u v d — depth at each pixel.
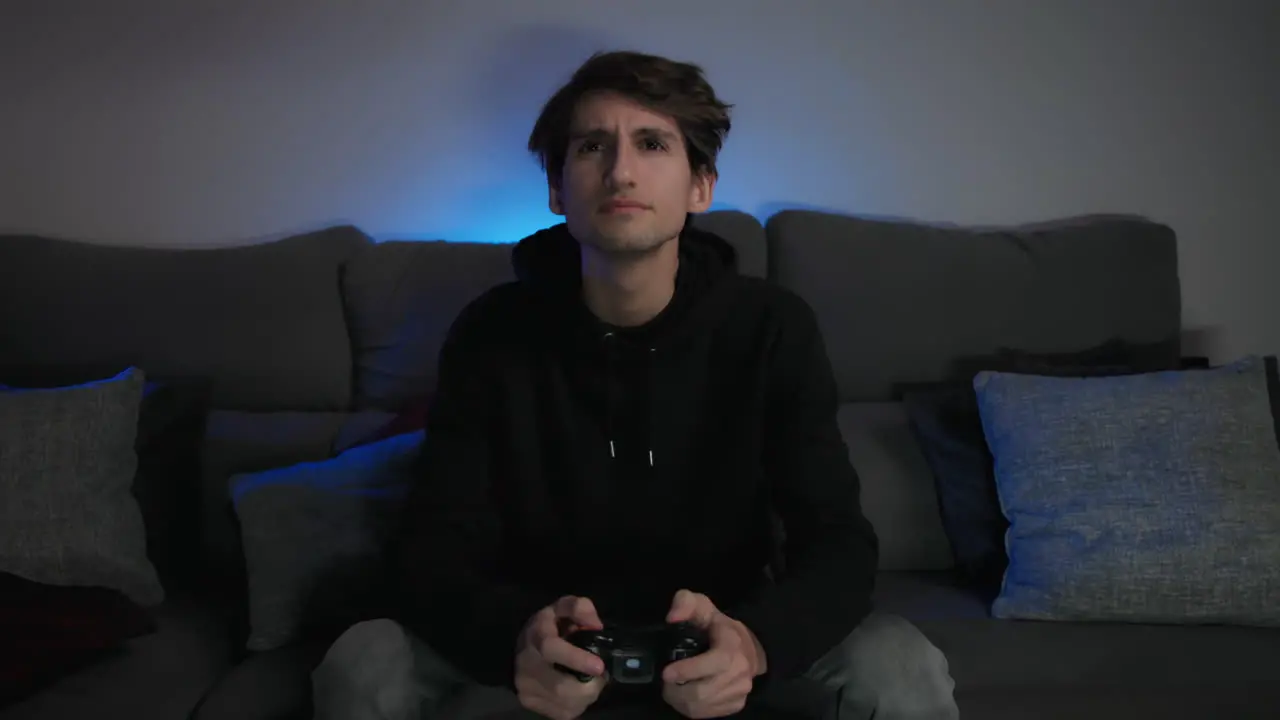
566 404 1.15
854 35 1.87
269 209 1.88
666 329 1.14
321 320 1.62
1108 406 1.31
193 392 1.54
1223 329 1.97
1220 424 1.27
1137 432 1.28
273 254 1.66
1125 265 1.64
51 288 1.57
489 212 1.89
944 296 1.61
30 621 1.11
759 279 1.25
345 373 1.63
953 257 1.64
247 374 1.58
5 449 1.28
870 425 1.54
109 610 1.18
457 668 1.01
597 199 1.03
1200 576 1.18
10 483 1.26
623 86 1.03
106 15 1.82
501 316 1.19
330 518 1.29
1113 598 1.20
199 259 1.64
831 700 0.99
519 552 1.16
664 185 1.03
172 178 1.87
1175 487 1.23
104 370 1.54
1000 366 1.56
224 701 1.09
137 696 1.11
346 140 1.87
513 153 1.87
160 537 1.45
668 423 1.15
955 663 1.12
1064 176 1.92
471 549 1.10
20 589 1.16
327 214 1.88
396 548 1.09
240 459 1.52
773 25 1.86
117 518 1.32
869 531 1.10
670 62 1.07
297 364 1.60
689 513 1.14
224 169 1.87
